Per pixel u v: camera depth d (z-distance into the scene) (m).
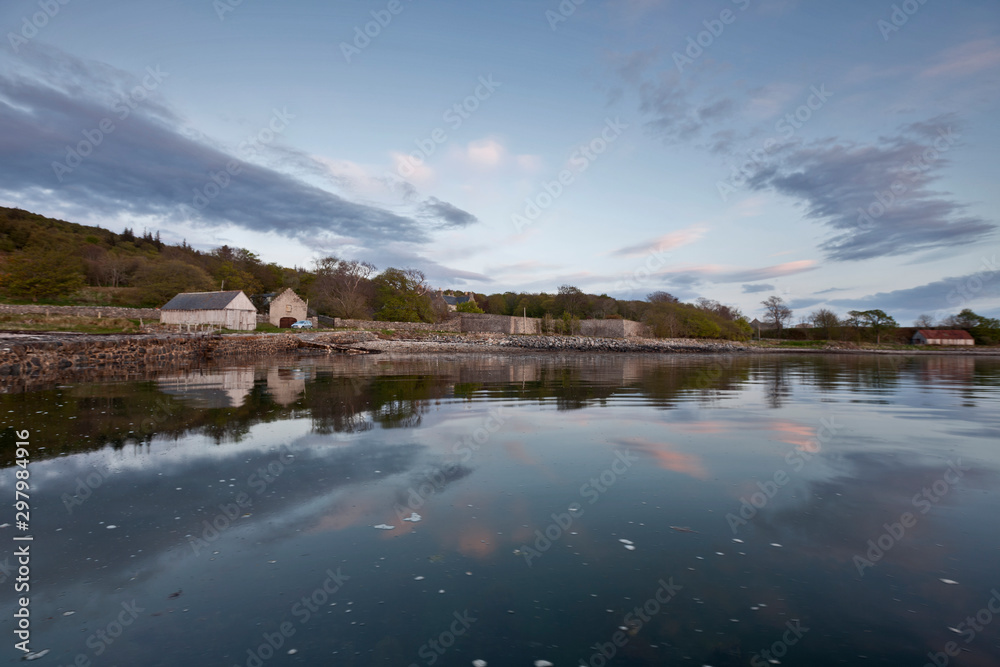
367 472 5.08
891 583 2.89
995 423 8.16
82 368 17.92
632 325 67.19
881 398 11.70
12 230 67.81
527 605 2.69
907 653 2.26
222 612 2.61
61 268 44.34
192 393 11.12
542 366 23.45
